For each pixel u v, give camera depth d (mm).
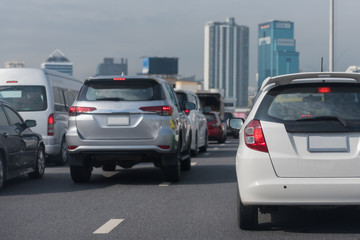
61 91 19344
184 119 14648
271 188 7031
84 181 13188
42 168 14680
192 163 18422
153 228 7820
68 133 12320
